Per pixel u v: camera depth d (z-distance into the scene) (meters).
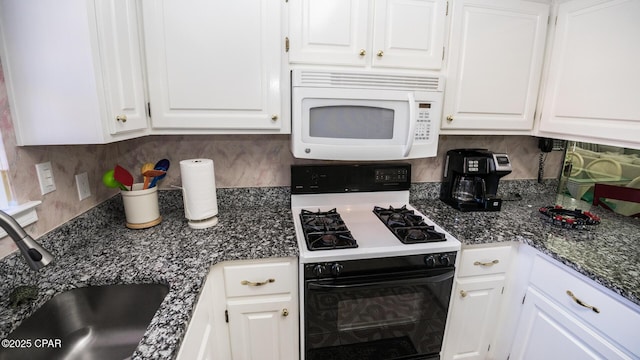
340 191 1.67
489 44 1.46
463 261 1.37
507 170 1.63
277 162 1.70
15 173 0.93
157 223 1.43
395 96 1.35
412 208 1.73
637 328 0.96
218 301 1.20
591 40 1.35
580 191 1.93
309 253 1.19
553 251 1.22
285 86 1.33
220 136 1.62
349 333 1.30
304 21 1.27
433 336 1.40
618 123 1.28
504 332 1.50
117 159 1.54
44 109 0.94
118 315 1.00
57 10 0.88
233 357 1.28
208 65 1.23
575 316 1.16
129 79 1.10
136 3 1.14
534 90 1.58
